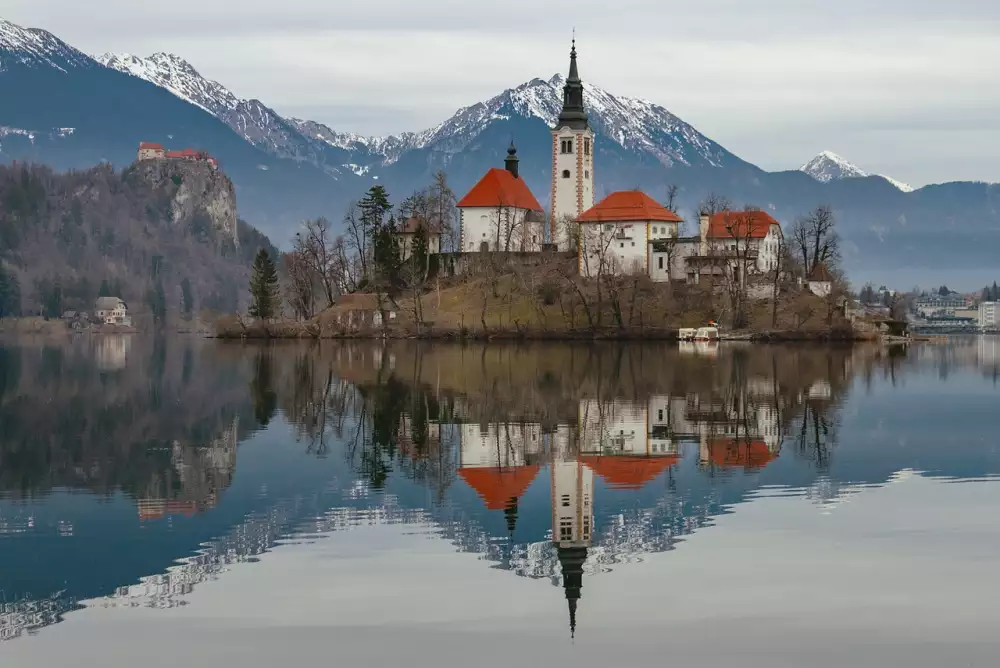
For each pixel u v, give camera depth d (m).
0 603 58.41
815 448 100.00
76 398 145.00
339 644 53.31
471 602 58.50
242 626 55.41
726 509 76.75
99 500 80.25
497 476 88.00
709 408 127.00
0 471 90.88
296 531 71.50
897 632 54.50
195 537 70.25
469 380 159.25
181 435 110.06
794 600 58.47
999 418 119.00
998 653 52.19
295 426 115.44
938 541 68.38
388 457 96.50
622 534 70.69
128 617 56.53
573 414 122.12
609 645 53.16
